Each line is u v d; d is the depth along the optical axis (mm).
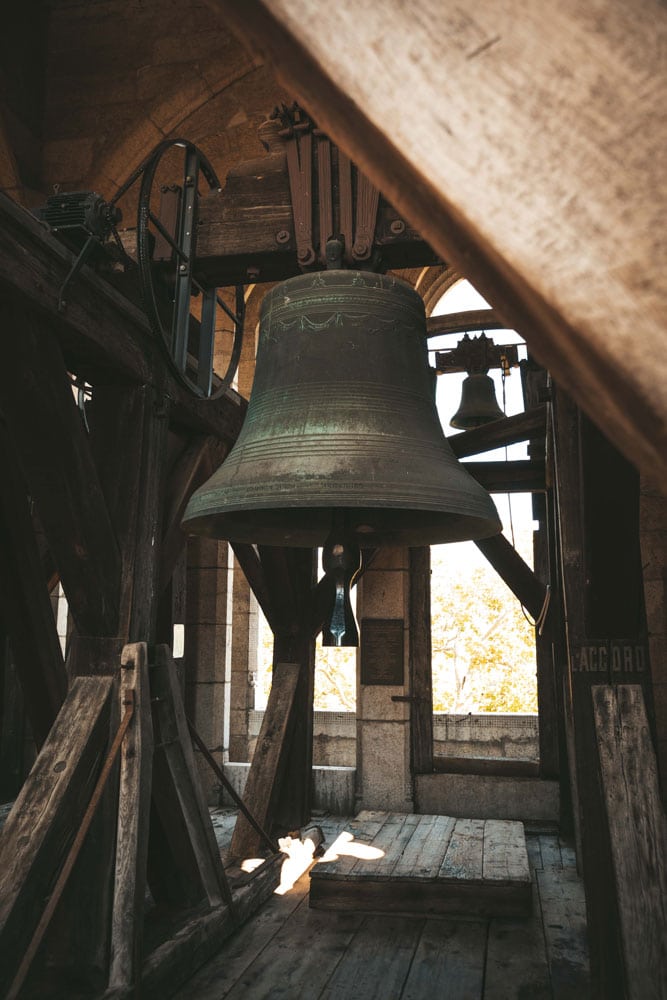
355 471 2264
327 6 404
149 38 9047
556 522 5617
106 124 8938
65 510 3082
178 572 4695
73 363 3422
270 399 2594
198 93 8812
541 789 7246
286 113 3215
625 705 2781
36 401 2877
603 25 359
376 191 3014
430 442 2492
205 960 3916
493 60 375
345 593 2211
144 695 3318
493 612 18328
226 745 8070
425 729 7609
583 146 359
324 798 7645
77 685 3311
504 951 4164
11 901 2666
